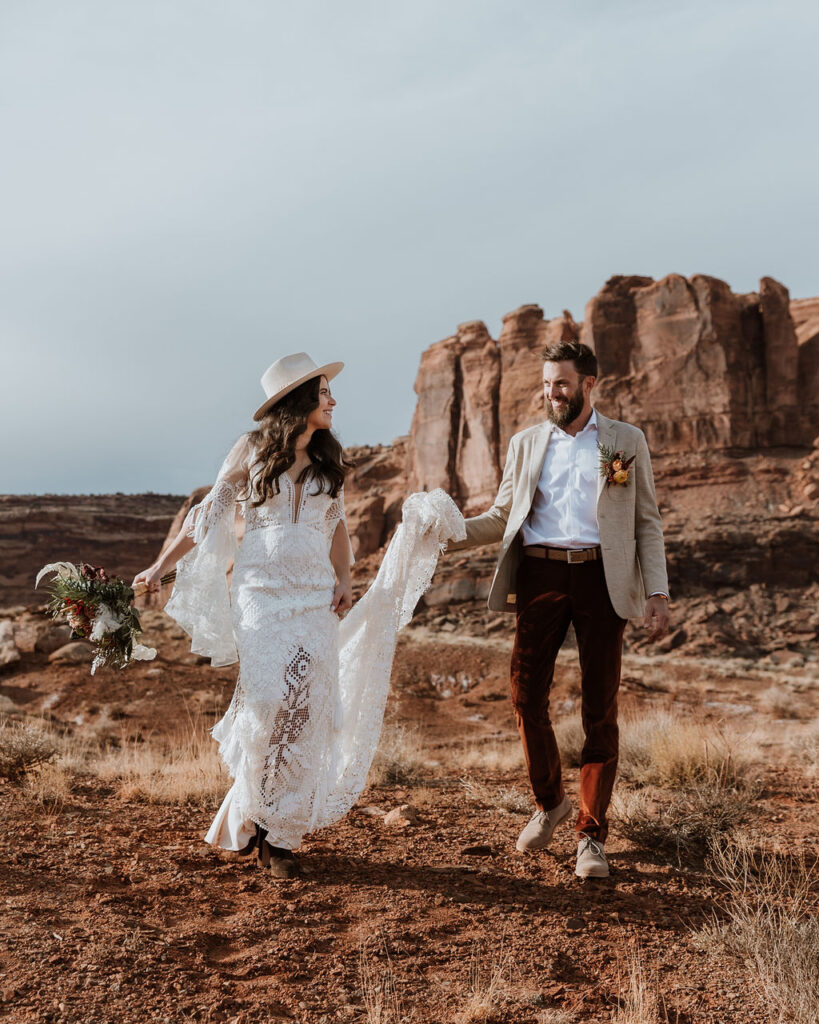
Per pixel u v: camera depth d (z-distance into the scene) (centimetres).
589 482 451
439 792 654
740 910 365
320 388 416
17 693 1955
